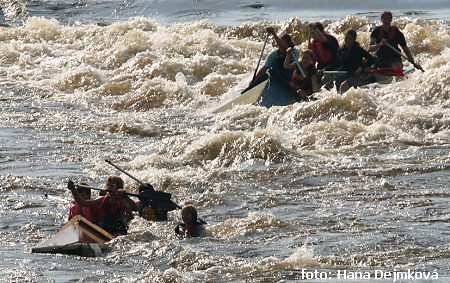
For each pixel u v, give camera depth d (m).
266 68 68.62
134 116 68.88
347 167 50.69
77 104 73.31
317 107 64.00
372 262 34.28
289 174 49.91
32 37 104.62
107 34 103.06
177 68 83.50
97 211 39.69
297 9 131.50
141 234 37.97
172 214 43.34
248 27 104.38
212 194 46.28
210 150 54.81
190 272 33.47
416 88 69.06
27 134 62.22
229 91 75.94
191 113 69.44
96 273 33.16
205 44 94.50
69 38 103.69
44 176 50.69
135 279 32.31
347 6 131.88
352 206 43.09
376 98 65.44
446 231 38.09
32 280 32.22
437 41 89.62
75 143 59.78
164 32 100.44
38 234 40.28
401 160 51.78
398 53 74.56
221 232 39.53
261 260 34.41
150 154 56.69
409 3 131.62
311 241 37.25
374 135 57.03
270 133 55.38
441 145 54.81
